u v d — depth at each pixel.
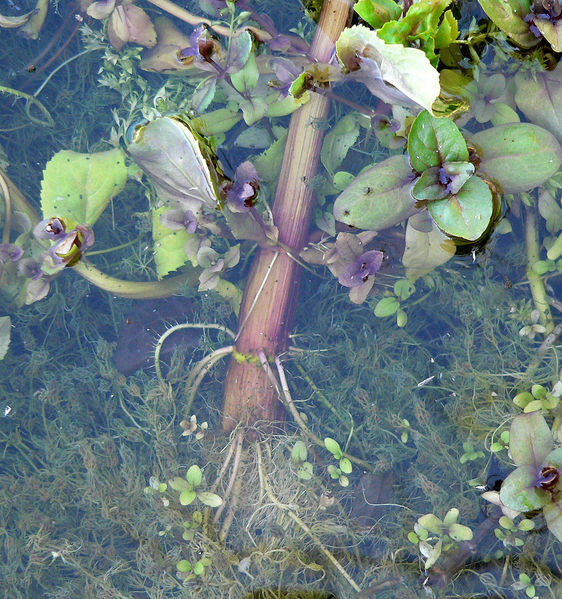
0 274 1.50
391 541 1.46
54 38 1.54
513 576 1.45
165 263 1.50
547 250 1.48
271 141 1.51
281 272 1.49
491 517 1.46
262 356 1.49
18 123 1.54
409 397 1.49
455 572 1.45
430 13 1.45
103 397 1.51
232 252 1.49
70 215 1.50
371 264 1.48
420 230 1.46
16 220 1.51
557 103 1.47
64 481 1.49
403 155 1.46
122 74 1.52
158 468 1.49
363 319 1.51
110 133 1.54
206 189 1.47
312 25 1.51
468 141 1.46
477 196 1.44
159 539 1.48
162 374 1.51
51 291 1.51
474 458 1.46
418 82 1.44
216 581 1.46
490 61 1.49
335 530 1.46
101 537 1.49
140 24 1.52
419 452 1.48
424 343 1.50
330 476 1.48
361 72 1.48
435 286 1.50
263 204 1.49
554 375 1.47
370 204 1.46
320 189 1.50
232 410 1.50
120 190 1.51
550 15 1.47
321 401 1.50
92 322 1.53
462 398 1.48
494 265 1.48
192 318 1.52
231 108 1.50
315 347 1.50
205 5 1.52
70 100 1.54
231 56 1.49
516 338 1.48
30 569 1.48
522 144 1.46
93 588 1.47
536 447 1.43
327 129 1.50
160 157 1.47
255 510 1.47
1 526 1.49
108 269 1.52
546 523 1.43
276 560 1.46
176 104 1.51
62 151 1.51
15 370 1.51
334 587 1.46
